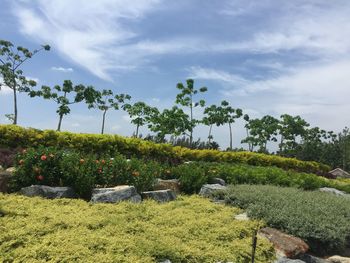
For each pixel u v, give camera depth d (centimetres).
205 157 2030
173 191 1090
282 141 4981
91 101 3166
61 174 970
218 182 1341
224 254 686
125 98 3581
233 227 829
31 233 647
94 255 590
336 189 1748
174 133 3312
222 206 1008
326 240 858
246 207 1009
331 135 5472
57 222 695
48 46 2970
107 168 1024
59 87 3009
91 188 962
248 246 741
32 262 557
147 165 1143
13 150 1295
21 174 941
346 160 5038
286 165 2525
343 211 1039
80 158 1031
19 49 2886
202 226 802
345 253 899
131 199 922
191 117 3316
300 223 880
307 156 5091
